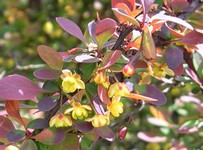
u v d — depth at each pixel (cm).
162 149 42
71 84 18
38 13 56
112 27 18
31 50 56
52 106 18
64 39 55
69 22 20
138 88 20
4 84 18
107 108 19
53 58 18
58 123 18
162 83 30
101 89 18
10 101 19
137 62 20
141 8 19
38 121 19
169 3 22
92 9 55
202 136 36
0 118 20
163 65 21
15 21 58
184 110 43
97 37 19
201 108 31
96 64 18
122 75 19
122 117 27
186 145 35
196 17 22
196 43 20
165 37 20
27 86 18
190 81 27
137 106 25
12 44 56
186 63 26
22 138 19
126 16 18
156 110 35
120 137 22
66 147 19
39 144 19
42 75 18
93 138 20
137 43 19
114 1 20
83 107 18
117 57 18
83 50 20
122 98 25
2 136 20
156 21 18
